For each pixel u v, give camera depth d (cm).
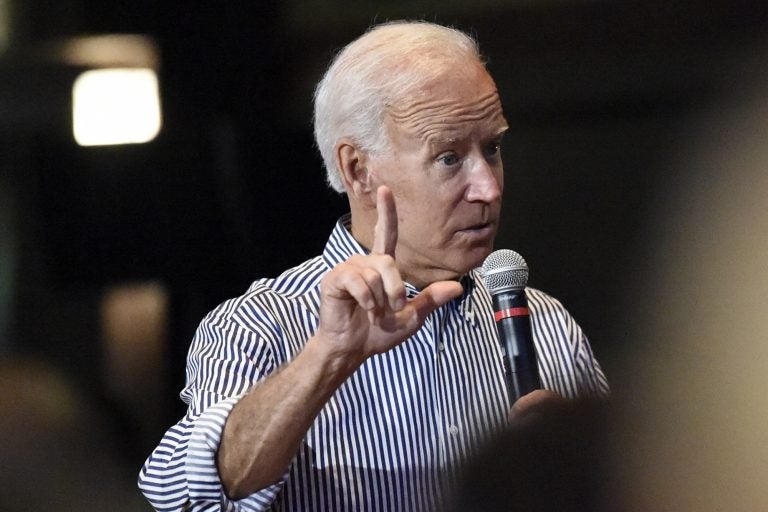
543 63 1279
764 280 1269
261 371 632
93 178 1245
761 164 1262
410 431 651
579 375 738
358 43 663
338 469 634
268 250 1245
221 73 1230
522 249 1305
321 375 527
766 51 1259
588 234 1305
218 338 649
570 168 1297
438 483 651
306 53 1225
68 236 1248
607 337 1301
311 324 670
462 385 673
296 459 629
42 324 1247
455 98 626
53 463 1228
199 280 1245
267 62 1227
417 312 510
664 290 1288
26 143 1241
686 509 247
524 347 631
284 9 1218
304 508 627
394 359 656
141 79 1234
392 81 633
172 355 1250
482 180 629
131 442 1240
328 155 677
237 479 562
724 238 1281
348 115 649
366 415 646
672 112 1284
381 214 507
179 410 1245
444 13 1253
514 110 1298
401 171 635
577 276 1305
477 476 266
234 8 1218
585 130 1293
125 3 1216
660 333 1290
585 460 258
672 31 1266
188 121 1238
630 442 259
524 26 1270
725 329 1284
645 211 1293
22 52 1224
